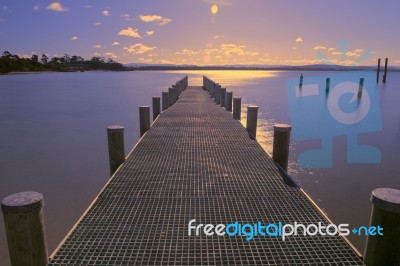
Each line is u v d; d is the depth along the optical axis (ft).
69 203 26.71
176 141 23.99
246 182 15.69
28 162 37.60
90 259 9.57
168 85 186.91
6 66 417.90
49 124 61.11
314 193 28.25
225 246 10.25
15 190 29.30
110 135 18.80
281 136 18.54
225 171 17.26
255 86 174.91
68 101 99.50
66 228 22.68
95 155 40.81
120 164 18.99
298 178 31.89
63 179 32.24
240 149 21.75
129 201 13.48
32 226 8.89
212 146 22.53
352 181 31.14
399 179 31.76
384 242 8.81
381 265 8.96
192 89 77.10
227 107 40.81
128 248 10.12
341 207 25.55
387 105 89.66
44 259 9.39
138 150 21.44
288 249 10.11
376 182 30.94
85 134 52.60
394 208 8.51
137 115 71.82
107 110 79.61
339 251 10.03
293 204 13.28
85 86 175.42
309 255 9.82
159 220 11.87
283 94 122.93
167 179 16.05
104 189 14.73
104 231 11.09
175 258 9.66
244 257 9.73
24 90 145.07
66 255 9.75
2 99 105.09
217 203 13.34
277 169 17.58
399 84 179.63
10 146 44.75
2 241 20.88
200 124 30.99
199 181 15.79
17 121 64.03
